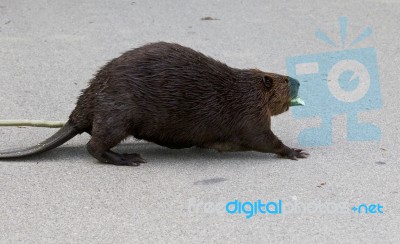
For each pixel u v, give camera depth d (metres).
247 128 7.87
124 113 7.62
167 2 14.98
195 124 7.77
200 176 7.66
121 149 8.48
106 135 7.69
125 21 13.66
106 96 7.63
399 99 9.97
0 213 6.85
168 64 7.68
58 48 12.16
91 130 7.98
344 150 8.37
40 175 7.66
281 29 13.19
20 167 7.86
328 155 8.23
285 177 7.64
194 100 7.70
